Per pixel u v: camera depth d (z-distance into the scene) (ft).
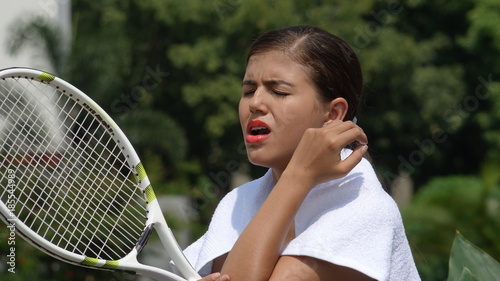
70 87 20.49
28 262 55.36
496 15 134.51
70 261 19.11
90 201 20.67
